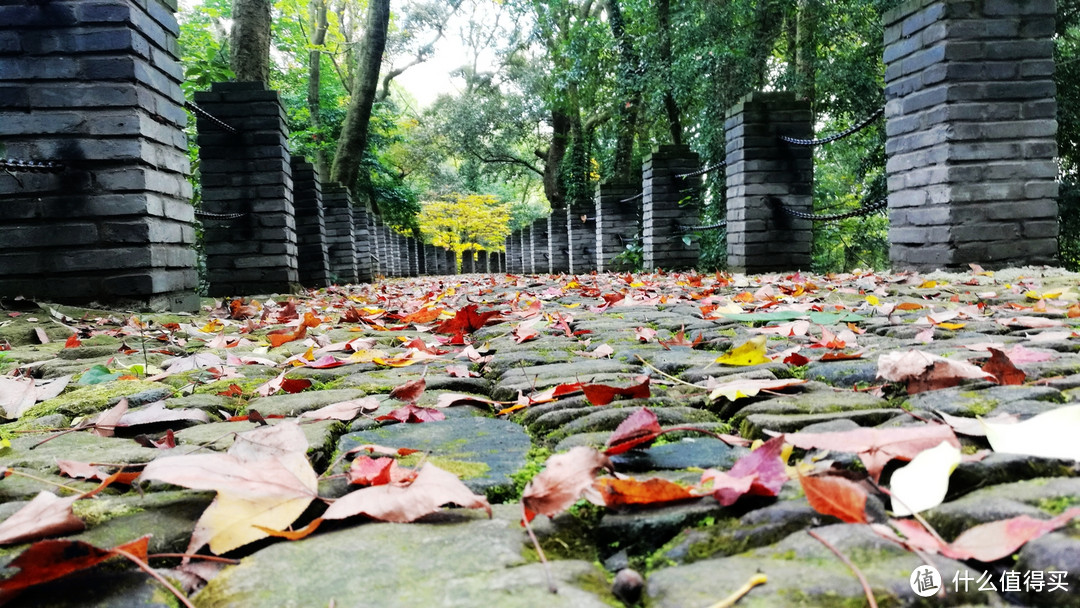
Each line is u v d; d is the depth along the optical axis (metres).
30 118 4.48
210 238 7.69
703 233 12.44
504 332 3.53
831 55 11.55
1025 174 5.73
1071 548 0.77
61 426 1.83
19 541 1.01
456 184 42.16
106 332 3.77
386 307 5.65
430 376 2.35
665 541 0.98
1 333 3.57
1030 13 5.69
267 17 9.05
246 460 1.14
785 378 2.00
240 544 0.95
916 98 6.04
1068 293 3.92
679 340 2.93
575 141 20.22
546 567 0.88
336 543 0.97
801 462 1.19
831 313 3.48
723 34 11.02
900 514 0.96
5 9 4.45
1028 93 5.72
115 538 1.01
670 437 1.45
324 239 10.52
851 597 0.75
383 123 23.33
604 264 14.45
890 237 6.51
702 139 12.13
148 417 1.76
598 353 2.64
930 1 5.80
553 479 1.03
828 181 14.80
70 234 4.55
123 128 4.55
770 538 0.92
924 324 2.89
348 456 1.43
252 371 2.62
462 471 1.30
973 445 1.20
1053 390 1.55
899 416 1.45
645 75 12.69
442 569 0.88
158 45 4.93
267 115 7.64
